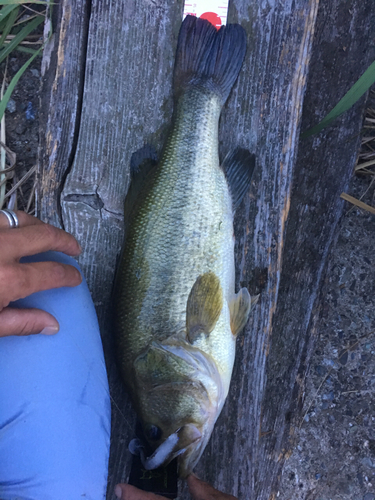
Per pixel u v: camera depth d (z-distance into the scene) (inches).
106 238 19.4
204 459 19.8
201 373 17.3
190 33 18.9
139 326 17.5
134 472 17.3
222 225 18.1
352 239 24.5
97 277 19.3
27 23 23.2
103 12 19.2
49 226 15.1
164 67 19.6
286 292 21.1
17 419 15.5
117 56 19.4
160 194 18.0
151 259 17.6
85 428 15.9
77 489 15.4
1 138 22.9
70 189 19.3
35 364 15.8
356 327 24.6
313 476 24.4
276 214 19.4
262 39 19.3
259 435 19.5
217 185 18.2
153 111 19.7
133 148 19.6
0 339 15.8
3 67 23.4
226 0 19.5
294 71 19.2
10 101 23.2
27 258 16.8
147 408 17.3
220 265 17.9
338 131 21.1
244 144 19.5
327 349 24.6
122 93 19.5
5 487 15.2
